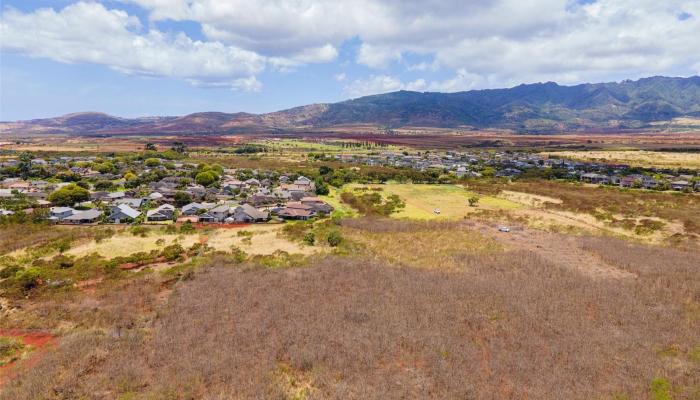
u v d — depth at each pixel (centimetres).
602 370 3153
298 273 5072
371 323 3853
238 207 8412
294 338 3569
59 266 5169
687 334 3691
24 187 10550
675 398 2831
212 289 4547
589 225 7919
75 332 3628
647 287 4712
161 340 3488
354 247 6216
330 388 2911
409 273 5122
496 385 2964
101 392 2820
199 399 2791
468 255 5841
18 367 3112
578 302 4325
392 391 2880
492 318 3984
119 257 5581
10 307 4100
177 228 7212
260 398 2777
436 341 3534
